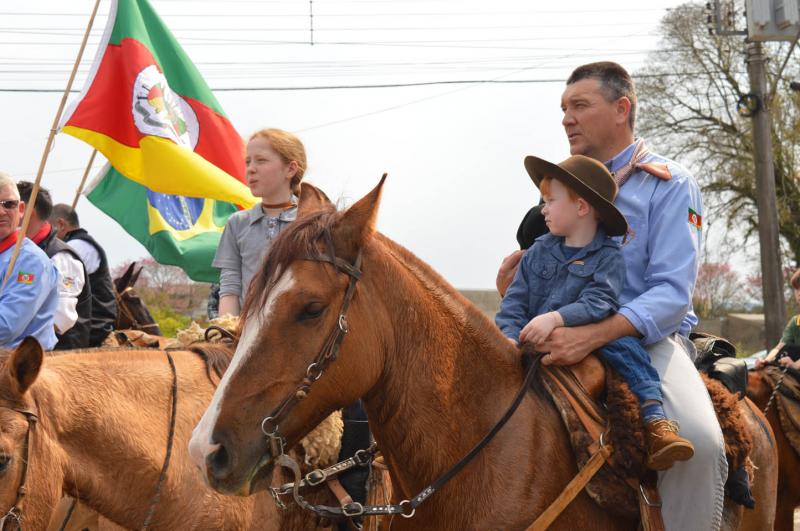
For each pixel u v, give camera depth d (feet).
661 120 82.23
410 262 9.80
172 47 20.89
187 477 11.09
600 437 9.58
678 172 11.53
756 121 50.47
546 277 10.75
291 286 8.50
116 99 19.01
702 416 10.19
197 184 18.81
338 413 12.73
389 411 9.31
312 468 12.37
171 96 19.86
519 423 9.59
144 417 10.98
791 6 43.88
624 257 10.97
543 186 10.72
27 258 13.89
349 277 8.79
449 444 9.34
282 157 15.23
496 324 10.91
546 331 9.84
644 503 9.57
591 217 10.50
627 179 11.68
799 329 25.95
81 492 10.46
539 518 9.18
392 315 9.20
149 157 18.79
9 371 9.85
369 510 8.97
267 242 15.14
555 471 9.50
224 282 15.47
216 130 21.26
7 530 9.59
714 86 81.41
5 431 9.70
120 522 10.78
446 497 9.31
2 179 13.97
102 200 23.65
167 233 23.09
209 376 11.98
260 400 8.29
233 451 8.14
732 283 113.39
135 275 24.73
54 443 10.16
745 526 15.16
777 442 22.93
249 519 11.62
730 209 82.17
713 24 51.96
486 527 9.21
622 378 10.07
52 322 14.53
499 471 9.37
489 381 9.77
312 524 12.52
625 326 10.16
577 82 12.25
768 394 23.16
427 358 9.35
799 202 80.64
